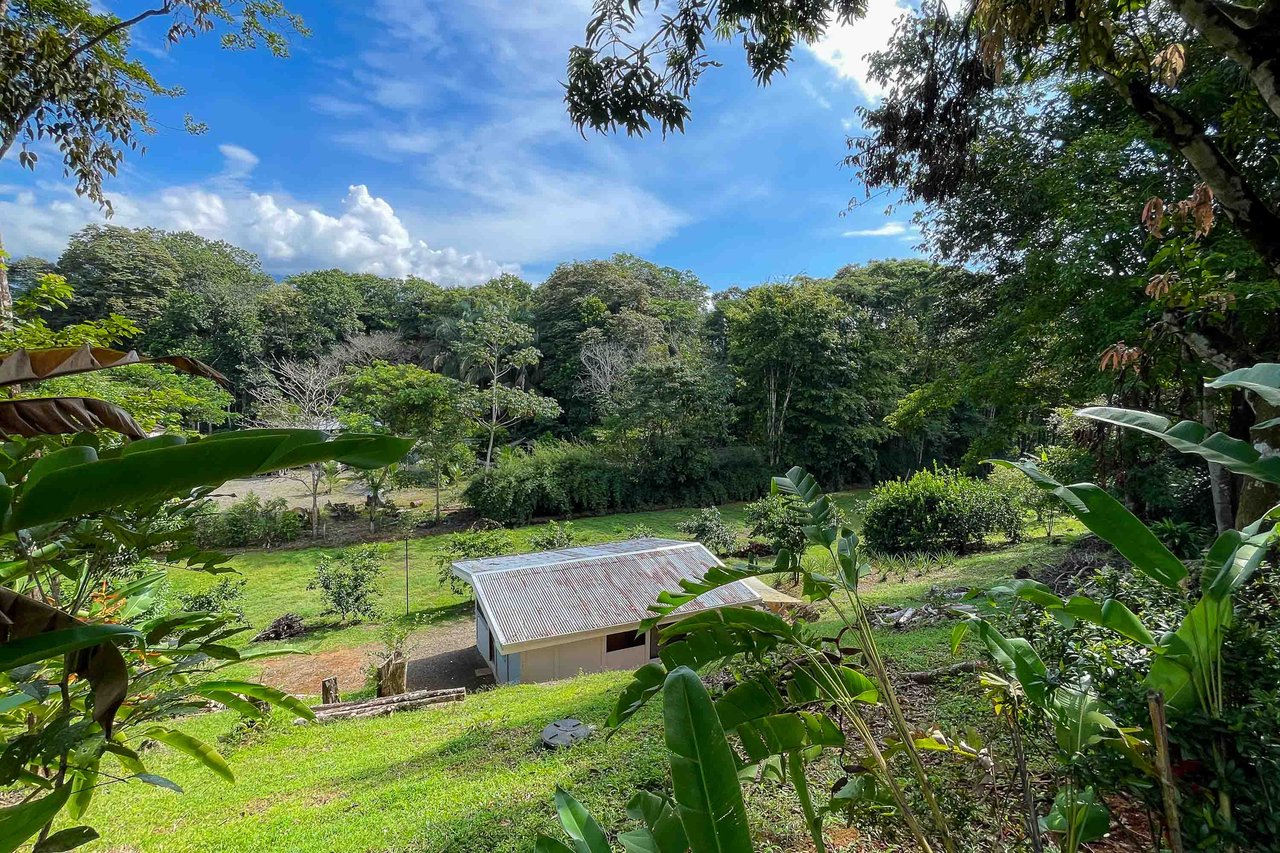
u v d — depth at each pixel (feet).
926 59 14.73
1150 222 10.32
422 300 131.54
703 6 12.54
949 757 8.18
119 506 2.64
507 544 53.01
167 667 5.19
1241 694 4.32
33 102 19.35
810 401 81.56
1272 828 3.78
